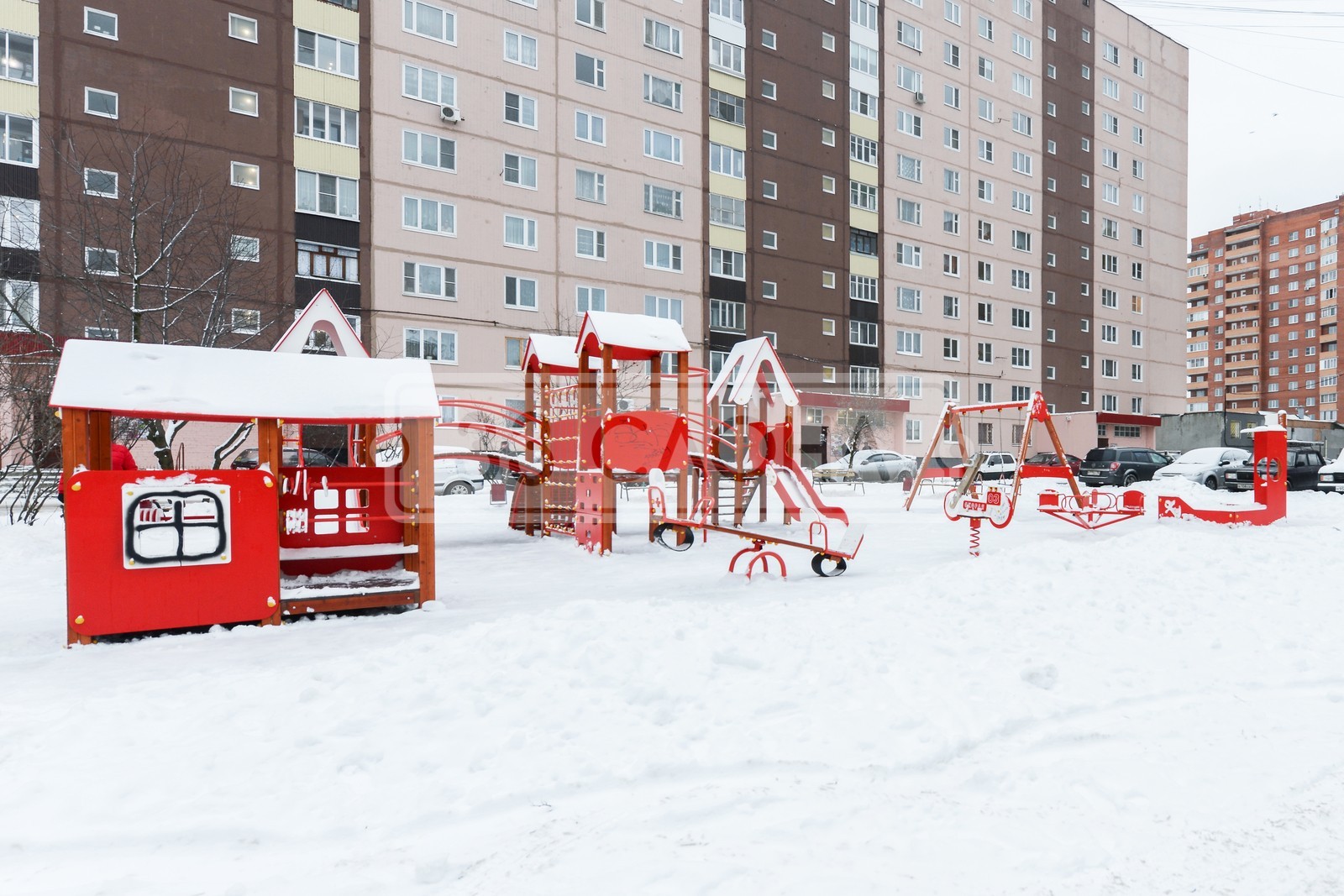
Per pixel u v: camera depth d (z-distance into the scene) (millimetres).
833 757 3035
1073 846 2379
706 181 35281
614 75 32688
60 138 21734
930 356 43094
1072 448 43000
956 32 44312
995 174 45938
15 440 13797
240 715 3447
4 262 18719
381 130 27391
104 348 5309
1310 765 2998
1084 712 3586
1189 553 7422
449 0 28781
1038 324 47812
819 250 39062
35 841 2455
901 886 2135
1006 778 2887
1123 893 2131
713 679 3916
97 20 22750
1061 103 49094
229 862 2357
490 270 29516
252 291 23219
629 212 33062
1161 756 3088
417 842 2447
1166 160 55375
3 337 15656
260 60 25219
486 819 2596
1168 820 2553
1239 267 117625
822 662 4160
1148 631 4969
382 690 3658
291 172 25656
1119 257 52375
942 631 4836
